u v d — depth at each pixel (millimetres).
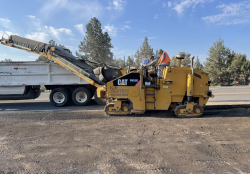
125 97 5895
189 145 3521
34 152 3287
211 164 2811
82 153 3221
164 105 5910
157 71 6297
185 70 5840
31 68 8492
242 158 3002
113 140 3807
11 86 8547
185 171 2621
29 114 6312
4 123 5191
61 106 8414
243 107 7168
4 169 2723
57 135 4145
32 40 7883
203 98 5938
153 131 4336
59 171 2652
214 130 4383
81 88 8430
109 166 2775
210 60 28031
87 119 5535
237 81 28547
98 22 24000
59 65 8477
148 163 2852
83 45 23969
